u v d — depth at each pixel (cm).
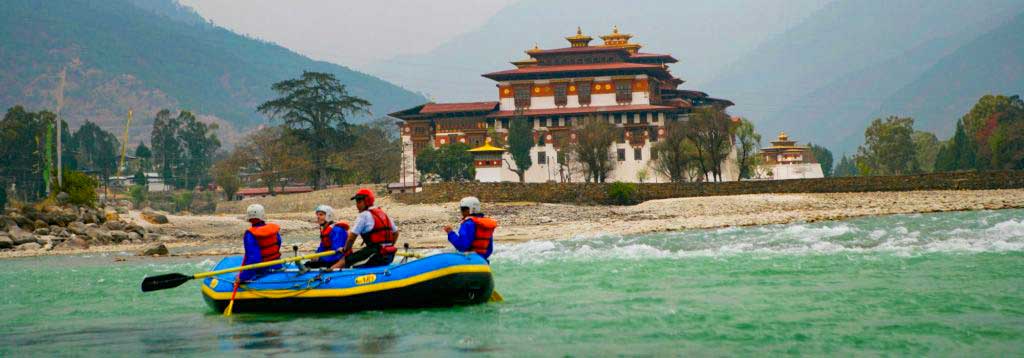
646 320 1636
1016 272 2152
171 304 2128
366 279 1725
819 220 4816
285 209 11319
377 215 1802
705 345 1405
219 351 1438
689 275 2320
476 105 14362
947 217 4678
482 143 13962
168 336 1619
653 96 14388
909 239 3206
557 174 13388
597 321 1633
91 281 2789
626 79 13962
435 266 1714
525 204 8606
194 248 4744
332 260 1819
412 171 14062
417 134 14225
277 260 1791
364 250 1811
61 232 5188
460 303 1786
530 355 1343
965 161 15975
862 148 19012
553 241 3969
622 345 1413
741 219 4991
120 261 3744
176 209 18050
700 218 5388
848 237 3419
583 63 15288
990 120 15975
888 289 1936
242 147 15112
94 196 6069
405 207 8438
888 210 5588
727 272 2358
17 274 3161
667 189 9125
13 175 16950
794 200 7619
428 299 1728
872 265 2392
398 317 1702
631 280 2256
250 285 1817
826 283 2069
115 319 1900
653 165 12925
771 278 2197
